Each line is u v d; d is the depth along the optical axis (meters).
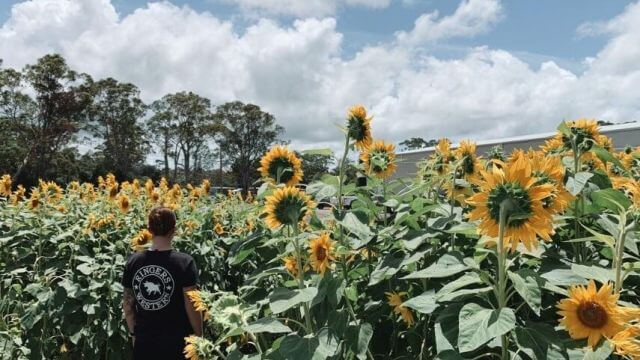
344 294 2.43
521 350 1.89
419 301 2.06
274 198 2.65
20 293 4.80
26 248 5.52
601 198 2.39
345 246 2.79
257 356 2.40
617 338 1.55
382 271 2.44
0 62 53.56
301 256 2.78
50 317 4.78
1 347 4.14
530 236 1.77
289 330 2.21
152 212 4.17
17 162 54.44
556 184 1.90
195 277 4.08
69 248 5.53
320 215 3.20
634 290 2.24
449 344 1.84
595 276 1.86
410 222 2.70
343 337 2.31
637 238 2.34
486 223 1.84
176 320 4.03
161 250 4.13
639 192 2.14
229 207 8.14
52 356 4.95
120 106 71.44
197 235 6.67
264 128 83.06
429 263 2.54
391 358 2.63
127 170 71.19
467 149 3.31
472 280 1.88
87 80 58.75
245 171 82.19
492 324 1.66
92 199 8.56
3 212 6.23
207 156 82.94
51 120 55.94
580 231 2.50
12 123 55.22
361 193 3.05
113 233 6.04
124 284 4.20
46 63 54.72
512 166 1.79
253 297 3.15
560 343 1.75
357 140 3.06
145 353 4.02
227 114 82.06
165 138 78.12
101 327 4.96
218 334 2.77
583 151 2.75
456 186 3.20
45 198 7.25
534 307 1.70
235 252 3.38
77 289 4.79
